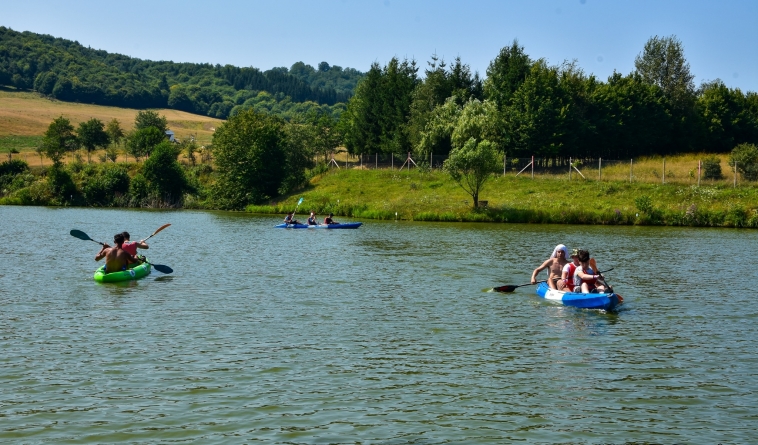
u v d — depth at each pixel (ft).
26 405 35.47
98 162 343.67
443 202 187.73
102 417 34.01
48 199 259.39
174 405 35.68
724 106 287.89
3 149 406.41
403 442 31.53
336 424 33.45
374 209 190.80
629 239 125.49
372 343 48.03
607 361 43.96
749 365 43.14
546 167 217.15
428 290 69.62
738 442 31.63
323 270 83.66
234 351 45.62
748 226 155.22
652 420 34.17
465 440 31.76
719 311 59.47
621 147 256.73
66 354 44.52
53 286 70.49
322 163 269.85
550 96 231.09
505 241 121.29
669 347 47.37
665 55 288.30
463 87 267.59
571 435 32.40
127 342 47.65
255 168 234.99
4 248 105.40
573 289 63.93
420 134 240.94
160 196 255.70
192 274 79.87
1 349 45.52
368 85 290.56
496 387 38.88
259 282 74.08
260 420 33.86
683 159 234.38
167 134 465.88
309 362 43.27
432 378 40.34
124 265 75.97
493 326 53.52
